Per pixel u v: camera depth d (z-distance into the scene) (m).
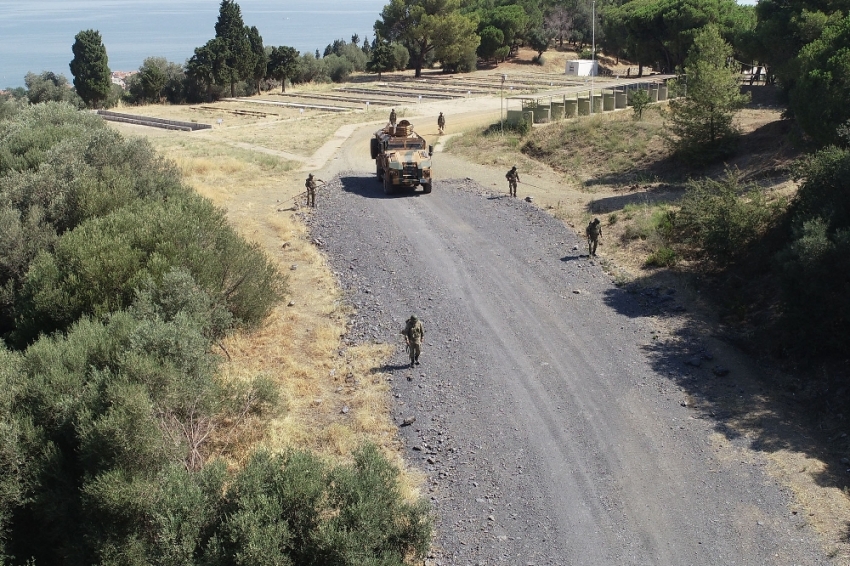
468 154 39.50
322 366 17.53
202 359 13.79
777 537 11.56
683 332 18.48
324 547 9.95
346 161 39.44
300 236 27.14
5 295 19.19
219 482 10.86
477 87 71.06
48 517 11.23
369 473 10.98
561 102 48.66
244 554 9.65
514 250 24.70
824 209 17.84
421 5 79.56
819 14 34.28
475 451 14.16
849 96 23.25
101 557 10.62
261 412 14.89
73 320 16.80
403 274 23.06
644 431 14.59
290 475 10.62
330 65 85.31
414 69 91.19
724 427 14.59
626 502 12.60
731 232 21.09
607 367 17.08
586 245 24.66
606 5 100.44
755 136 32.66
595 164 35.72
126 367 12.52
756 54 38.84
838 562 10.92
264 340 18.73
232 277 19.39
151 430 11.55
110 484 10.77
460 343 18.52
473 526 12.12
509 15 87.94
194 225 19.64
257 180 35.00
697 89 31.52
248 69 73.88
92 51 69.94
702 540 11.62
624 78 72.38
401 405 15.77
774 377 16.42
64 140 26.86
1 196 22.02
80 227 19.28
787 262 16.75
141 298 15.84
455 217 28.55
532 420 15.12
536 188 32.50
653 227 24.17
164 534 10.05
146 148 26.78
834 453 13.63
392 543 10.80
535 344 18.33
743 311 18.88
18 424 11.55
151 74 72.94
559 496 12.83
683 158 32.44
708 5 59.56
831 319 16.14
